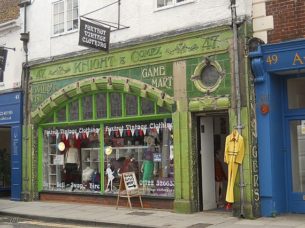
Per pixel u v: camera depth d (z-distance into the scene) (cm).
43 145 1677
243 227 1048
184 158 1272
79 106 1562
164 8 1338
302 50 1106
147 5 1378
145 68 1366
